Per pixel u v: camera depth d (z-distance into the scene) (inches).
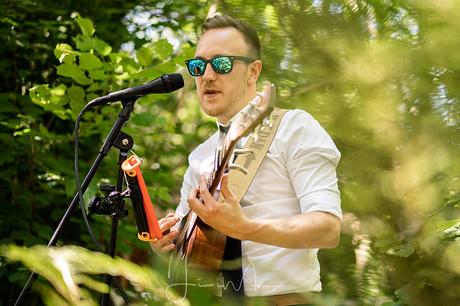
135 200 83.4
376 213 78.3
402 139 74.0
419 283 71.3
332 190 80.1
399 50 70.8
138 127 175.3
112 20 193.0
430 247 74.0
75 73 146.7
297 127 84.2
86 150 176.2
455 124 68.5
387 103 73.4
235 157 86.5
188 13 170.2
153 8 187.5
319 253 83.2
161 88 89.1
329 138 82.2
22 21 183.2
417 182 74.9
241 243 82.6
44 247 33.1
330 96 78.6
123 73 148.8
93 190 157.8
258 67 91.1
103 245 170.7
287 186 84.5
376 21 76.2
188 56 147.9
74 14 185.8
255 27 91.4
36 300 159.9
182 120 225.5
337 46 77.8
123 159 86.8
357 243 78.3
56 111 156.3
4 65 178.9
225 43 90.1
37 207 172.9
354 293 72.2
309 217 77.6
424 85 69.5
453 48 65.1
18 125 164.7
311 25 79.1
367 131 76.2
